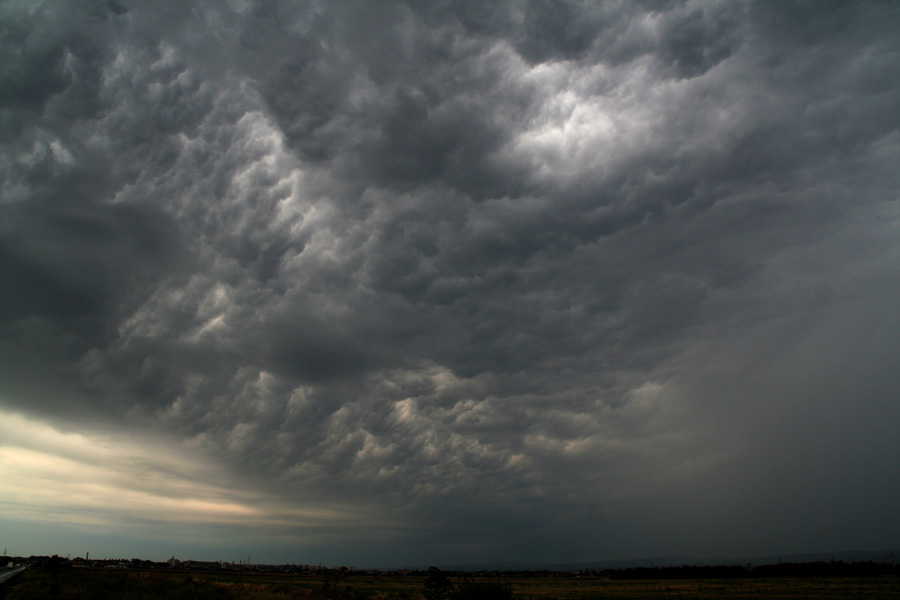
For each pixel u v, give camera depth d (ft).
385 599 180.45
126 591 146.92
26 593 130.21
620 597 190.70
